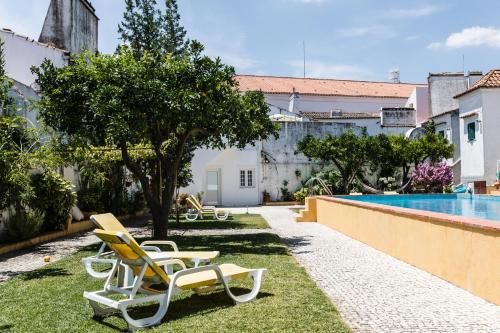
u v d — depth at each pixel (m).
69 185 14.38
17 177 10.47
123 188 21.03
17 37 21.73
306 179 31.45
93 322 5.15
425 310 5.48
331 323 4.87
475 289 6.19
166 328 4.80
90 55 12.15
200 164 29.75
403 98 47.00
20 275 8.06
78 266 8.73
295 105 41.56
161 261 6.14
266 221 18.27
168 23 24.75
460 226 6.61
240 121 12.75
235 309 5.47
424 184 25.77
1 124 10.80
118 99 10.99
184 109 11.26
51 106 11.46
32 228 12.01
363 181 31.06
